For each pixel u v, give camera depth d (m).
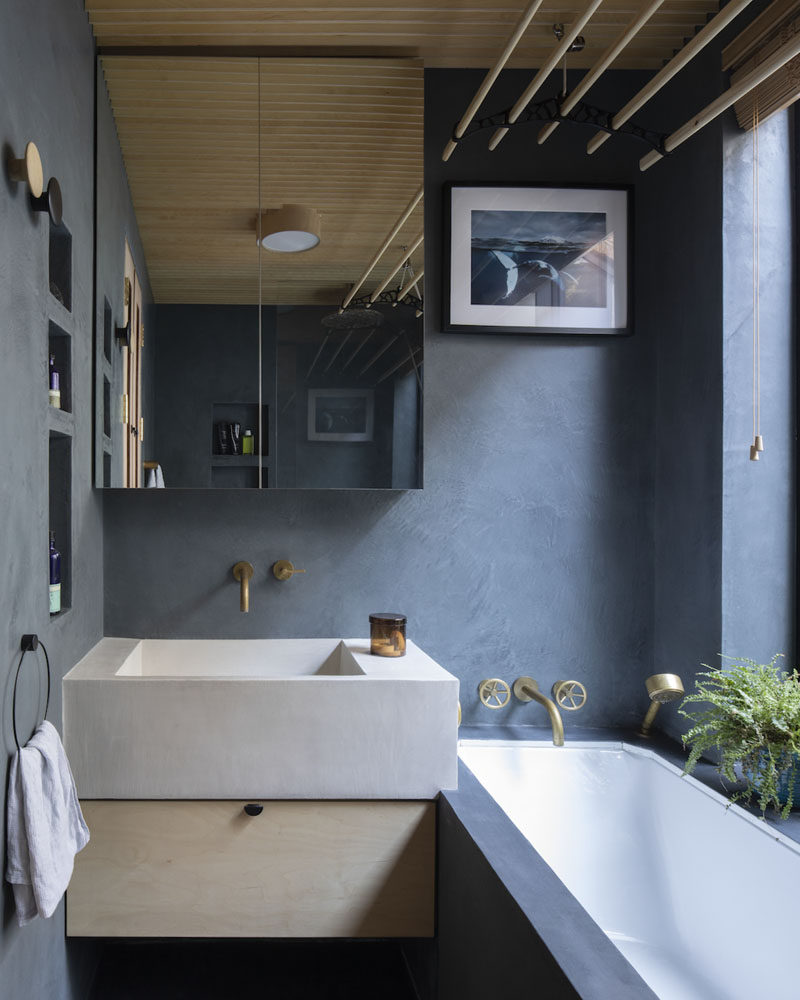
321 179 2.45
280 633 2.56
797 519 2.22
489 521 2.59
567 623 2.60
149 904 1.98
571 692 2.55
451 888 1.89
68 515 2.05
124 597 2.53
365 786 2.01
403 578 2.58
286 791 2.00
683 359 2.43
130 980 2.27
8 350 1.50
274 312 2.43
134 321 2.37
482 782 2.35
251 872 2.00
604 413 2.61
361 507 2.57
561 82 2.57
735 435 2.21
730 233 2.22
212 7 2.18
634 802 2.35
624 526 2.61
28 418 1.63
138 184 2.39
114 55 2.38
